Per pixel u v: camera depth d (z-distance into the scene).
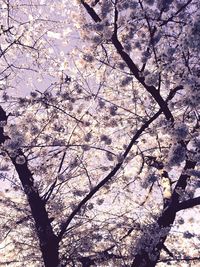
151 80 6.59
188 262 8.22
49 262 7.20
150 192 9.41
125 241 8.45
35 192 7.34
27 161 7.49
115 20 7.31
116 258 7.93
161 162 8.33
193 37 5.12
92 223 8.25
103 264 8.02
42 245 7.21
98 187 7.27
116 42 7.61
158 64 6.84
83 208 8.17
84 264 7.81
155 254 7.59
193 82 5.59
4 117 7.66
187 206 7.62
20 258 8.69
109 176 7.32
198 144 6.45
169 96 7.16
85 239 8.02
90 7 7.75
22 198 8.67
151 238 7.31
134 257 7.83
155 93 7.32
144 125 7.41
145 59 7.44
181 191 7.52
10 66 8.48
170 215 7.62
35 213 7.30
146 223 8.10
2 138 7.25
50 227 7.27
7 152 7.17
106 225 8.14
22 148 7.55
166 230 7.21
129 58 7.71
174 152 6.00
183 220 8.15
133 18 7.29
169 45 6.91
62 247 8.21
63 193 8.71
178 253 8.04
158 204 9.52
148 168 9.06
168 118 7.37
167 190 8.15
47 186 8.37
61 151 8.11
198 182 7.84
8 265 8.55
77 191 8.56
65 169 8.10
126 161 8.70
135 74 7.71
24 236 8.48
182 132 5.73
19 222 7.92
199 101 5.69
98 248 8.63
